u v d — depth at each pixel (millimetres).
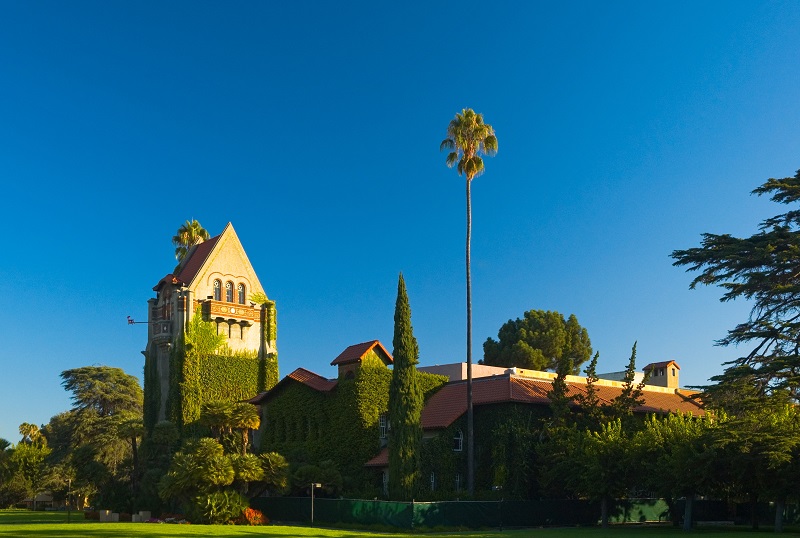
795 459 41188
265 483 53625
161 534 38281
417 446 52000
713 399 50188
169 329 78750
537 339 107250
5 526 44656
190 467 49250
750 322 51562
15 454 103188
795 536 40250
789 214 53406
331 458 61625
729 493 47375
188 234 97938
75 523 50406
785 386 46312
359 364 61688
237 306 81438
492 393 58781
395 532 45312
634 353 56438
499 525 48406
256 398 70688
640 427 53969
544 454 53875
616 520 56281
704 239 54375
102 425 80125
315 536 38469
